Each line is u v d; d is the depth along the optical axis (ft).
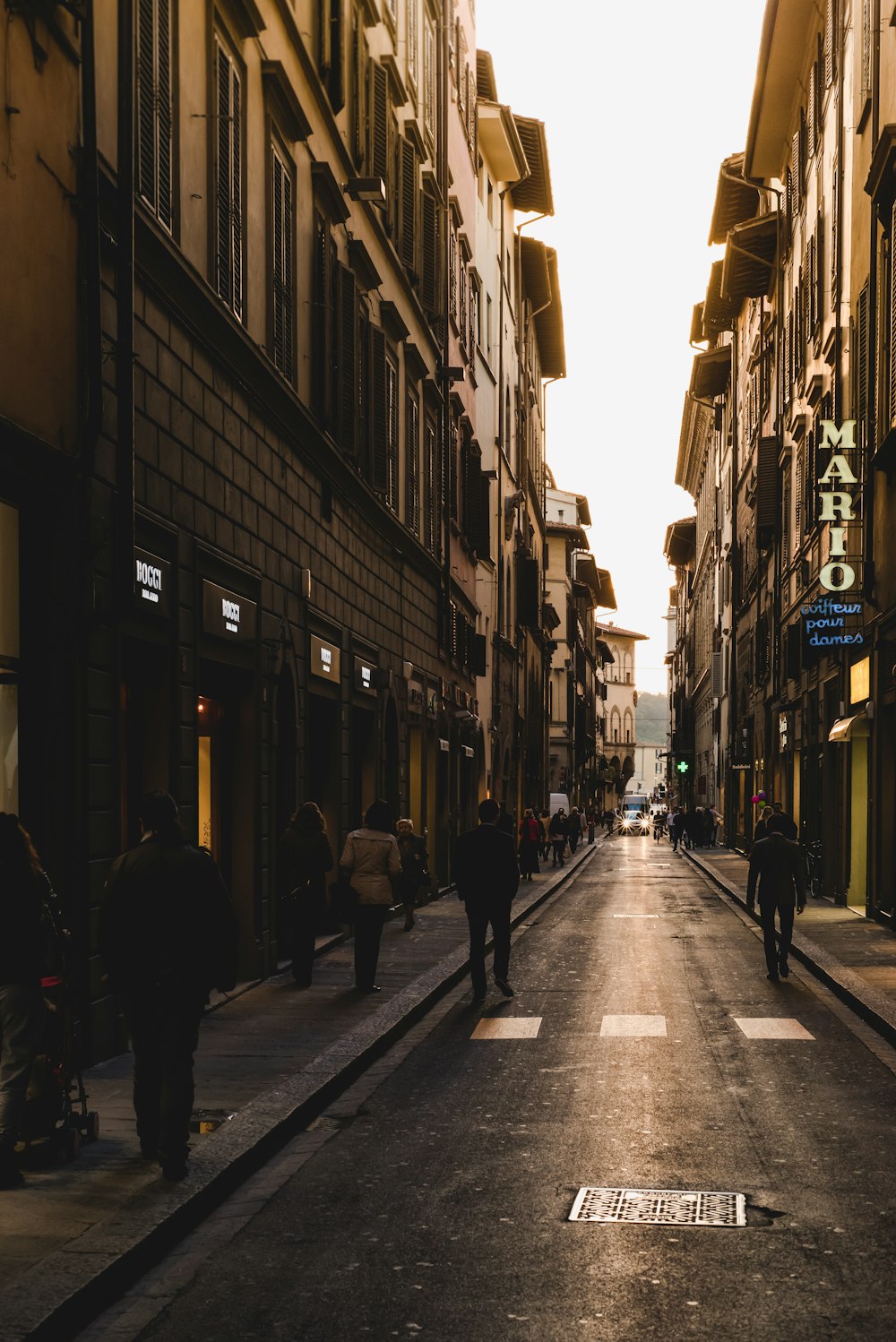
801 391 106.52
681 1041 40.60
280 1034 39.14
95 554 33.83
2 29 29.30
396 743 83.51
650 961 61.26
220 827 48.85
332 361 62.85
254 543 49.98
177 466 40.70
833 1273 20.45
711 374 190.19
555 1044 40.27
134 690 39.40
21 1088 23.32
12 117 29.76
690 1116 30.86
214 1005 43.80
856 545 80.43
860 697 78.69
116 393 35.17
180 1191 22.91
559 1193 24.71
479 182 132.16
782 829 55.62
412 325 88.79
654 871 149.79
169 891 24.50
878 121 72.69
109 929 24.61
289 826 52.65
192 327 41.78
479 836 50.08
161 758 39.96
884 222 69.51
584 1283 20.02
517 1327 18.29
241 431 48.08
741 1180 25.61
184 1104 23.88
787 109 115.85
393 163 81.51
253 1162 26.35
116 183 35.73
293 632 56.03
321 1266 20.83
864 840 85.97
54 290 32.09
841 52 87.81
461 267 115.44
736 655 173.47
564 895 110.22
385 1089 33.96
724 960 61.67
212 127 44.16
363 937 48.32
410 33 86.94
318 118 60.64
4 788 30.86
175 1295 19.58
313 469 60.03
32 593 32.09
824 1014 45.73
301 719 57.52
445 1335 18.03
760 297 140.46
